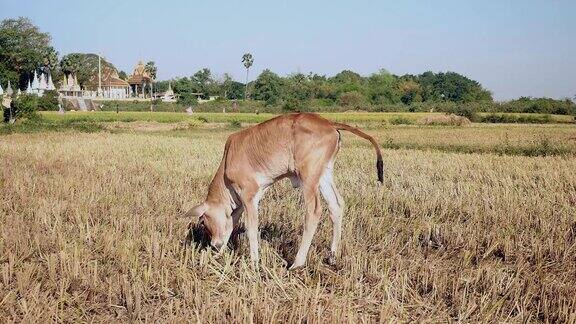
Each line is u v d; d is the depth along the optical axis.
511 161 18.23
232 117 61.84
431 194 11.18
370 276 6.38
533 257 7.37
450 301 5.85
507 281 6.21
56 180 12.63
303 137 6.60
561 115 71.75
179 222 8.73
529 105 74.69
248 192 6.87
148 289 5.97
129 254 6.86
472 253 7.27
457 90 118.56
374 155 20.62
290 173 6.84
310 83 102.50
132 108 87.00
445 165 16.98
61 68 111.38
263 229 8.59
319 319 5.01
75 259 6.34
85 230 8.17
